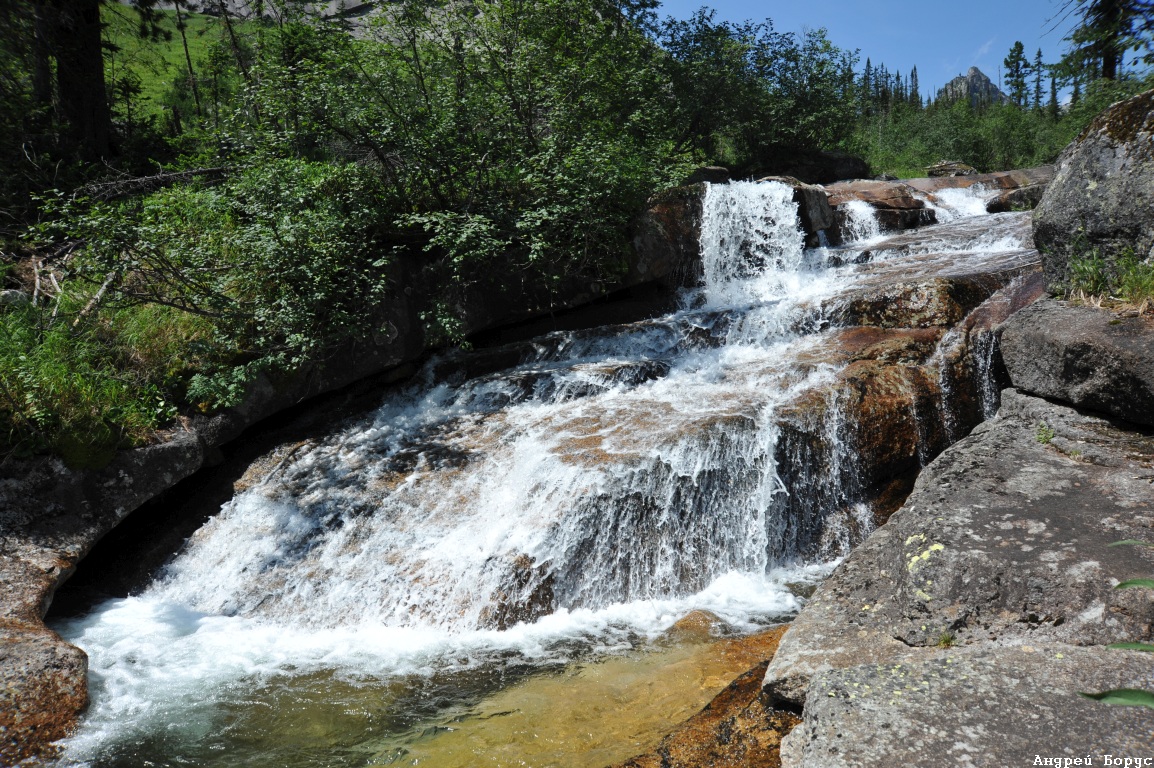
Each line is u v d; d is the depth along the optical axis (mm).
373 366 8328
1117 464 3863
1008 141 28500
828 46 21812
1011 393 5285
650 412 7117
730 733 3033
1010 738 2068
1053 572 2930
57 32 11945
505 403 8016
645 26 18062
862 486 6543
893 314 7918
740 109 21000
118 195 10453
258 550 6297
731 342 8664
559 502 5949
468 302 8953
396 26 9570
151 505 6938
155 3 15328
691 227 10195
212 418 7266
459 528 6105
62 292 7809
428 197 9328
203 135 13602
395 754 3826
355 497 6691
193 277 7691
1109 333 4586
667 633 5059
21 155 10641
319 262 7758
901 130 32531
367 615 5559
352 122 8820
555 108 9984
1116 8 5941
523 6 10188
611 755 3494
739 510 6164
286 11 12398
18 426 6121
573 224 9258
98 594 6098
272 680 4754
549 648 4969
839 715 2293
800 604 5465
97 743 4098
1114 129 5410
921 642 2947
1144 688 2199
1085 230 5469
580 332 8984
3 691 4223
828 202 12141
